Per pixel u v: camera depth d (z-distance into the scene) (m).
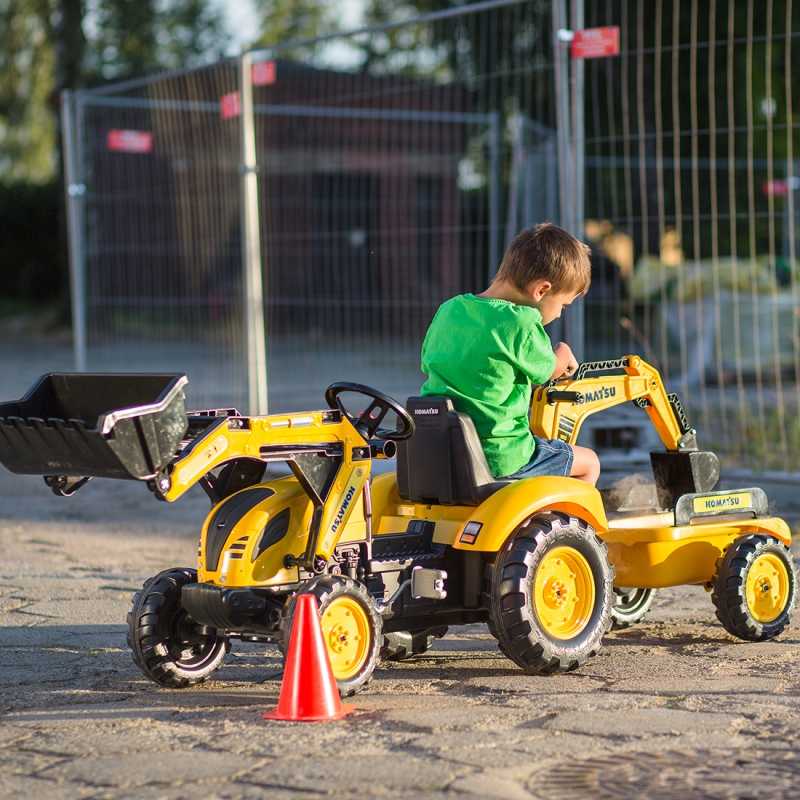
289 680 4.47
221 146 12.29
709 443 11.23
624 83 9.17
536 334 5.20
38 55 35.47
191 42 43.56
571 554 5.13
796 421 11.40
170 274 13.25
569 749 4.06
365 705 4.64
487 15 12.40
